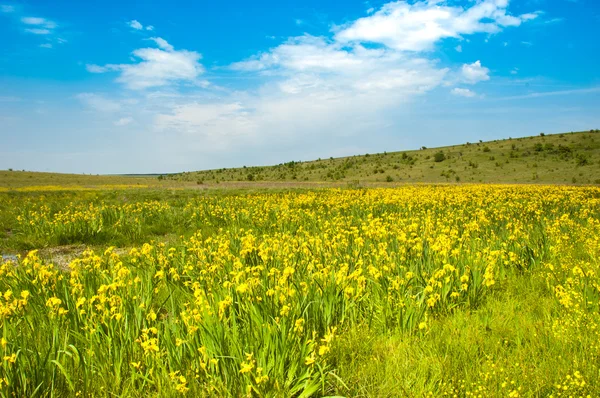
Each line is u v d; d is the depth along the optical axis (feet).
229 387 11.59
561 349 13.28
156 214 52.03
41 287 18.04
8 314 14.82
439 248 22.47
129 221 46.50
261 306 15.10
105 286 15.76
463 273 19.39
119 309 15.19
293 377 12.10
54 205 66.39
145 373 12.60
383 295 17.60
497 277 21.48
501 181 268.41
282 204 58.29
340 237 28.27
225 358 12.37
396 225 34.06
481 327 15.61
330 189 100.27
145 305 16.43
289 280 17.97
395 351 14.05
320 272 19.26
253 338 13.15
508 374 11.91
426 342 14.44
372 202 57.47
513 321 16.20
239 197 75.00
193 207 55.98
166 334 13.03
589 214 44.39
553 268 22.33
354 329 15.53
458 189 92.27
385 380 12.23
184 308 16.61
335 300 16.65
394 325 16.24
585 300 17.03
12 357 11.23
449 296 18.31
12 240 38.42
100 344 13.28
